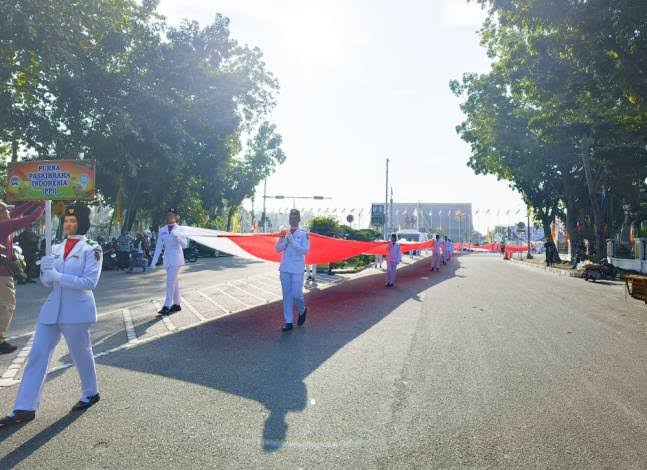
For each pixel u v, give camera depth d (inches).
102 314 385.7
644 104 575.2
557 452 145.3
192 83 1160.8
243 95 1282.0
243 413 173.6
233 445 147.2
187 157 1256.8
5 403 182.5
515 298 536.4
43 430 157.3
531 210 1892.2
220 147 1416.1
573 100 687.7
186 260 1189.1
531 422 168.7
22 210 266.1
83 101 954.1
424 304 470.3
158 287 596.7
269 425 163.0
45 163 289.1
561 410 181.0
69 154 970.1
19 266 261.6
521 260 1704.0
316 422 166.2
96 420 165.9
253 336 309.4
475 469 133.8
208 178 1526.8
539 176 1360.7
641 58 516.4
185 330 323.9
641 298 464.8
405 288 625.0
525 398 194.1
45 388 199.5
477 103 1256.2
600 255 1130.7
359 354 264.4
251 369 231.6
